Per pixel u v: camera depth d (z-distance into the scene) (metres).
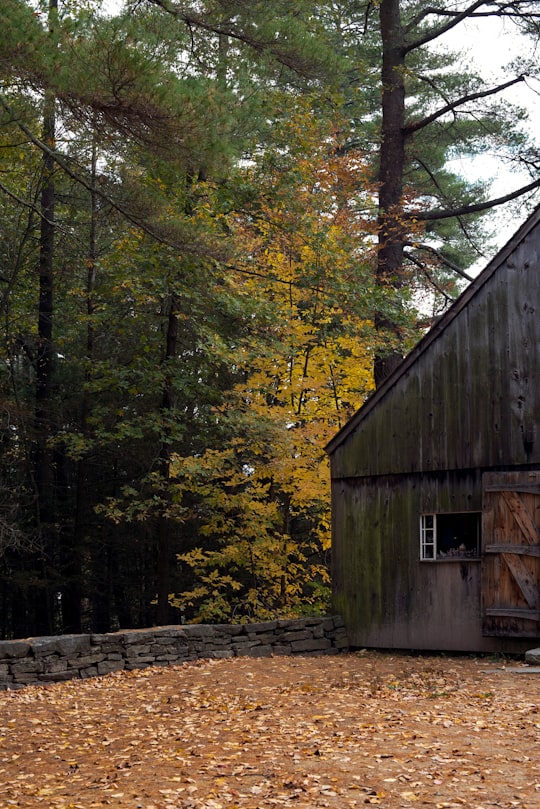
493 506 12.95
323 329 18.64
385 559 14.23
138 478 23.53
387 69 21.62
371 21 25.61
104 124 11.68
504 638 12.87
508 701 8.92
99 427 20.98
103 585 25.98
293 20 15.58
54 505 23.53
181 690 10.59
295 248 18.33
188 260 14.77
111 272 19.09
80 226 22.42
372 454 14.55
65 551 23.84
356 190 23.58
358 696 9.73
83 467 23.30
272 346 17.69
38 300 23.67
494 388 13.25
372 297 18.62
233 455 17.42
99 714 9.44
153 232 13.84
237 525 18.97
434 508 13.72
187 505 22.58
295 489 18.06
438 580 13.61
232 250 14.34
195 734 8.16
